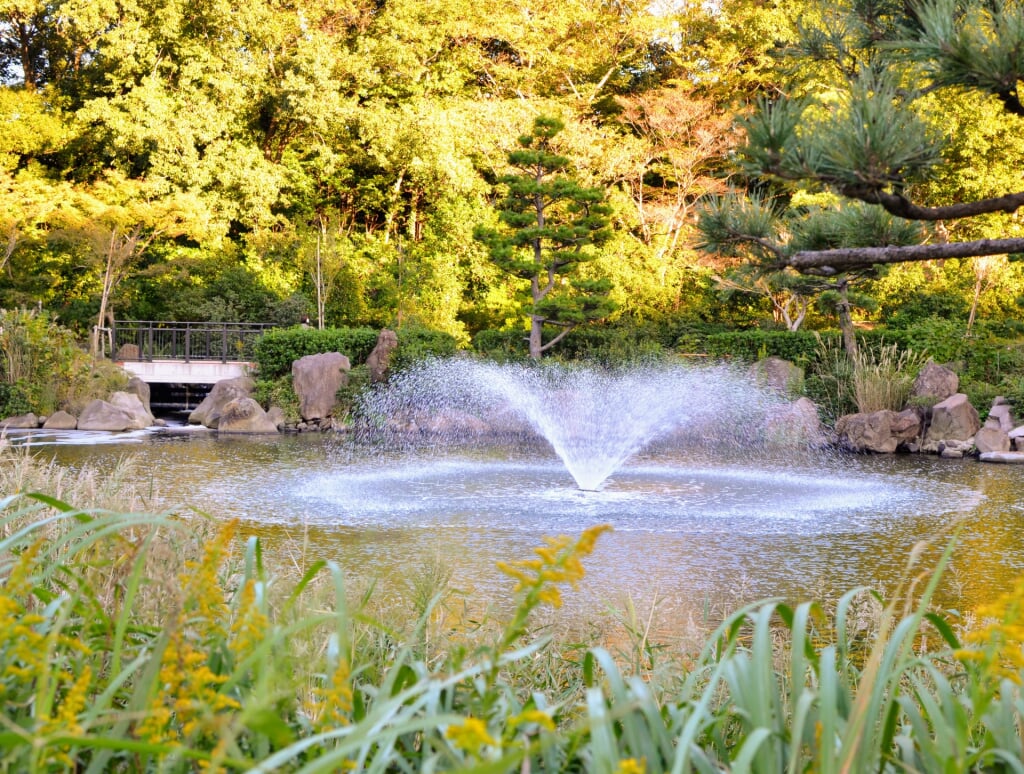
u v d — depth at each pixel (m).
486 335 24.77
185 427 21.11
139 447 16.81
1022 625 1.39
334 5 31.75
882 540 9.10
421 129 30.56
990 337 22.42
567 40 34.41
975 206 3.38
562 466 14.73
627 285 29.56
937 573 1.65
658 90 32.97
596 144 31.89
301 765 1.75
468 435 19.39
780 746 1.63
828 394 20.16
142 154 30.61
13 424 20.12
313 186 34.19
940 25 3.11
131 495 4.36
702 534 9.30
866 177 3.23
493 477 13.36
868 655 4.26
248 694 1.79
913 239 4.28
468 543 8.66
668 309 30.22
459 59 34.22
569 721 2.70
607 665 1.59
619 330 25.73
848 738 1.39
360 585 4.29
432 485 12.48
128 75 30.81
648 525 9.77
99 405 20.48
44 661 1.47
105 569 2.70
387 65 32.91
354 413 21.12
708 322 29.88
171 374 25.19
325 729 1.65
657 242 32.16
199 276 30.47
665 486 12.69
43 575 1.90
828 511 10.80
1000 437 17.19
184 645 1.61
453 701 1.97
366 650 2.83
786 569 7.77
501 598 6.35
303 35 31.94
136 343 29.42
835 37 4.21
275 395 21.67
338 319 30.52
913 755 1.68
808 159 3.30
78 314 28.92
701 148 31.45
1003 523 10.18
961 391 19.81
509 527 9.52
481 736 1.17
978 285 25.70
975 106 24.84
